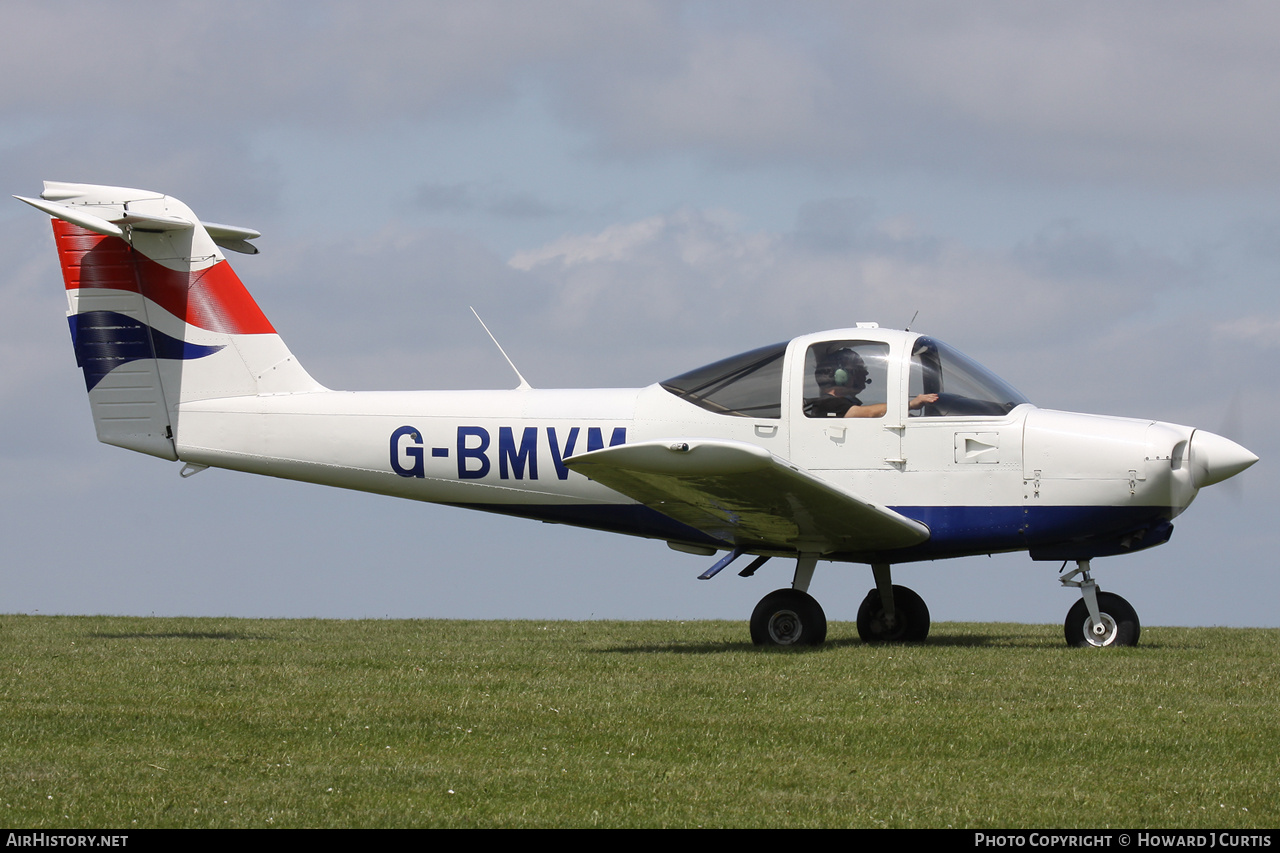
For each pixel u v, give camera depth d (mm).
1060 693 24688
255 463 39750
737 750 19797
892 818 16203
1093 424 34438
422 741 20438
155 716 22234
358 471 39438
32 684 26125
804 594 34844
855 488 35062
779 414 35656
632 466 30828
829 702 23734
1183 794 17266
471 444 38531
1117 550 34531
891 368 35094
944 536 34781
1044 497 34156
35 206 36875
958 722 21766
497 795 17188
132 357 40062
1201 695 24422
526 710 22953
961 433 34594
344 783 17703
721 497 32656
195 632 40875
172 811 16281
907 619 38094
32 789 17219
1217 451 33812
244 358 40031
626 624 45281
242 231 41719
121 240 40000
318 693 24938
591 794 17266
